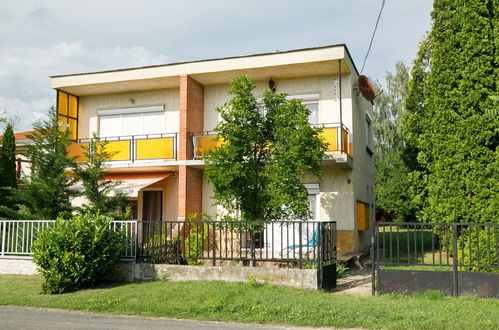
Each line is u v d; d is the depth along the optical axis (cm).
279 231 1454
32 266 1135
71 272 945
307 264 1026
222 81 1634
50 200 1385
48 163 1422
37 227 1173
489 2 1244
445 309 750
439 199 1203
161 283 991
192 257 1041
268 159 1161
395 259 1465
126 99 1792
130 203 1752
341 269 1168
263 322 709
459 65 1238
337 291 965
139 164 1574
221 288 912
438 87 1262
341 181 1498
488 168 1145
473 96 1202
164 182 1712
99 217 1058
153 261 1087
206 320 727
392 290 901
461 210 1156
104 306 806
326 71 1514
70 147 1706
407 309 755
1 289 977
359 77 1535
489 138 1166
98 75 1647
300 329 674
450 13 1292
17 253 1162
